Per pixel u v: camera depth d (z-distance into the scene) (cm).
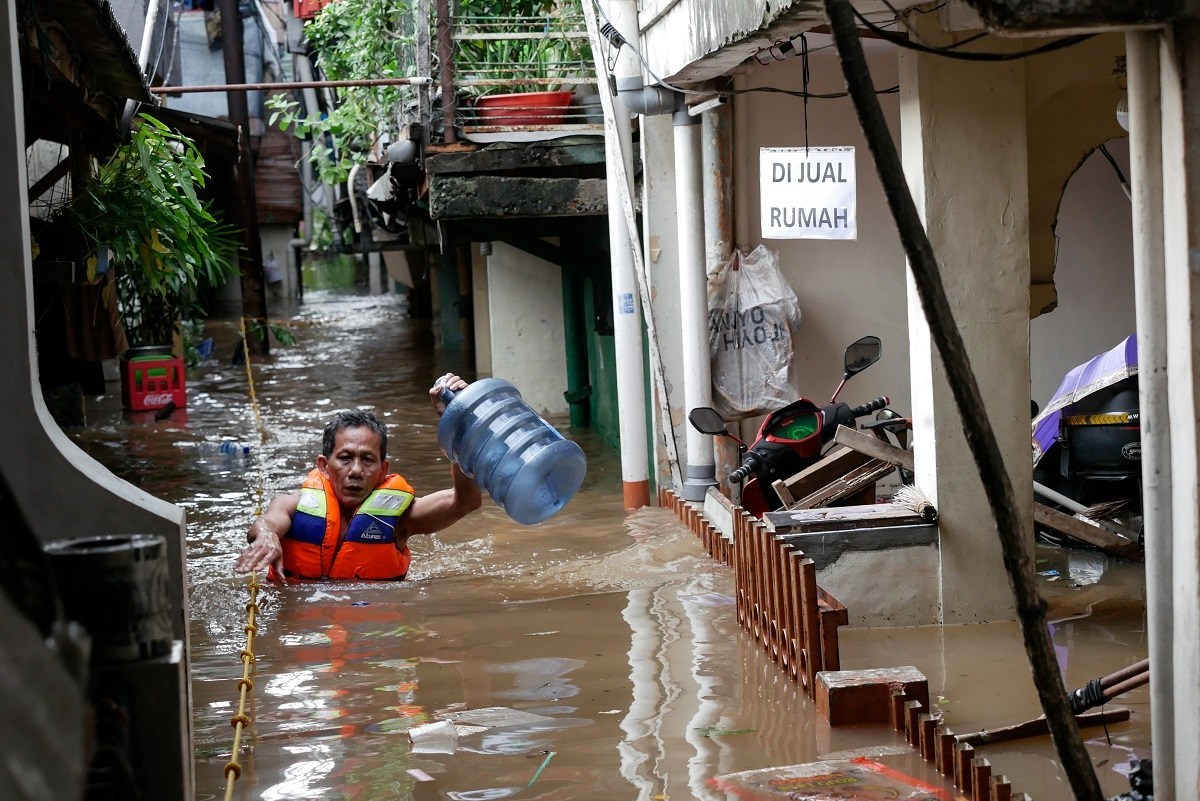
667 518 920
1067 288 1017
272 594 713
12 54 379
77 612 287
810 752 475
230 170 2441
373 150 1677
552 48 1212
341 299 3325
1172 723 382
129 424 1419
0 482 210
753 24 628
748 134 952
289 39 2497
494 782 450
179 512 405
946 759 450
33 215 1148
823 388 977
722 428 842
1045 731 492
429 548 832
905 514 660
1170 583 381
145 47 1076
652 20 877
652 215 984
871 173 962
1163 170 371
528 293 1430
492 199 1109
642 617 667
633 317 980
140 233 1106
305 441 1302
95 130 1061
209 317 2745
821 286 970
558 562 792
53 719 182
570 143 1115
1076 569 752
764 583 598
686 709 525
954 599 660
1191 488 364
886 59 951
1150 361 380
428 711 526
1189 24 358
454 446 707
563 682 561
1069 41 436
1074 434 781
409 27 1366
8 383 385
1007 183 644
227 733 504
